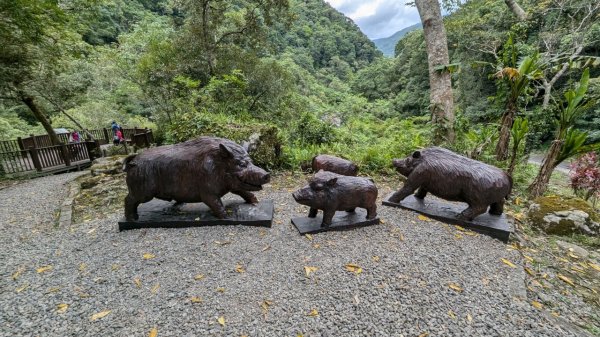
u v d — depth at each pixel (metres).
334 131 8.09
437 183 3.66
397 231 3.37
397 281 2.52
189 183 3.44
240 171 3.37
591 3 8.95
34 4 8.21
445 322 2.13
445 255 2.92
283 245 3.11
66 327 2.13
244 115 9.16
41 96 12.27
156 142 13.28
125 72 15.88
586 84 4.22
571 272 2.89
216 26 12.38
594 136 10.18
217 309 2.24
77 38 11.80
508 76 4.95
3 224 4.63
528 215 4.02
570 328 2.14
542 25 10.51
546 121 5.48
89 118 18.91
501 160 5.43
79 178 7.71
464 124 6.44
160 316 2.19
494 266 2.83
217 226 3.52
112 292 2.47
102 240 3.32
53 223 4.50
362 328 2.06
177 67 11.62
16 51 9.55
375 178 5.82
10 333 2.10
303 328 2.06
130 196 3.48
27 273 2.82
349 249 3.00
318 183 3.28
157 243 3.18
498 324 2.12
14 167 10.30
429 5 6.75
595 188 4.70
